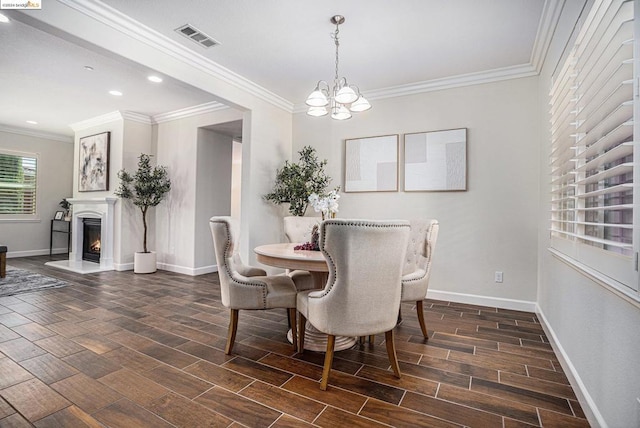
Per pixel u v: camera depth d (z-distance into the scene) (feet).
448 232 12.39
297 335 8.20
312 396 5.98
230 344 7.68
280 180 14.73
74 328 9.21
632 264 3.94
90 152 19.06
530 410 5.60
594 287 5.32
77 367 6.95
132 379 6.48
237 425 5.15
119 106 16.49
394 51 10.47
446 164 12.40
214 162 17.95
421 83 12.76
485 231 11.82
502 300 11.53
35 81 13.17
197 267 17.01
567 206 7.54
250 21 8.98
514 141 11.43
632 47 4.21
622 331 4.26
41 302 11.69
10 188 21.16
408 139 13.11
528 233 11.19
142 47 9.42
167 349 7.91
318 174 14.60
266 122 14.34
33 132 21.75
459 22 8.84
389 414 5.46
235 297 7.60
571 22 7.01
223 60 11.28
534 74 11.16
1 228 20.83
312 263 7.32
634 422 3.89
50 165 22.89
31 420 5.19
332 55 10.82
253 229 13.76
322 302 6.29
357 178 14.08
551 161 8.87
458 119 12.30
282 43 10.12
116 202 17.75
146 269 16.99
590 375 5.42
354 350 8.00
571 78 6.53
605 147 5.09
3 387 6.15
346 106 9.55
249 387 6.25
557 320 7.88
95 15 8.26
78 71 12.19
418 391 6.16
